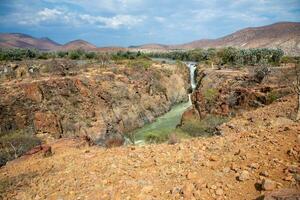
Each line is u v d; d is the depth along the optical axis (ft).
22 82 152.46
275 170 16.38
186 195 15.61
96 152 25.72
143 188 17.01
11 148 85.40
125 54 347.56
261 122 41.42
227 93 130.11
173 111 199.31
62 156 25.99
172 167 19.57
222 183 16.22
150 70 218.59
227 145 21.83
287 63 233.76
